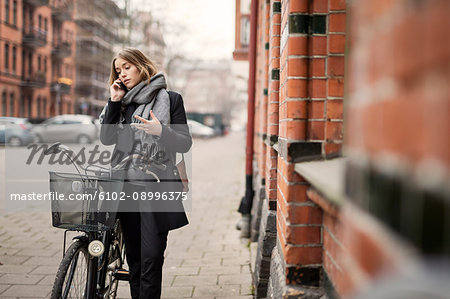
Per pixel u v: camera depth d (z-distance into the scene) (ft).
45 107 200.34
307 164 9.78
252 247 23.48
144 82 13.02
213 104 461.37
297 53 10.47
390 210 2.91
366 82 3.52
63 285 11.27
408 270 2.47
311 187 9.96
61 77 214.90
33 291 17.07
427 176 2.43
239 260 21.56
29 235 25.52
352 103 4.01
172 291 17.47
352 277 3.76
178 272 19.83
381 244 3.01
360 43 3.73
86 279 12.24
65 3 210.18
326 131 10.33
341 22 10.33
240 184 51.55
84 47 233.55
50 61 203.62
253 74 26.86
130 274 13.78
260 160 26.58
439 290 2.15
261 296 16.56
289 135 10.44
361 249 3.50
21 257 21.31
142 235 12.67
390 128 2.97
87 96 237.45
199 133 192.85
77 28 228.43
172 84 198.80
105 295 13.04
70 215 11.25
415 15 2.62
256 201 25.79
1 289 17.21
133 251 13.75
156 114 12.96
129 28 140.46
